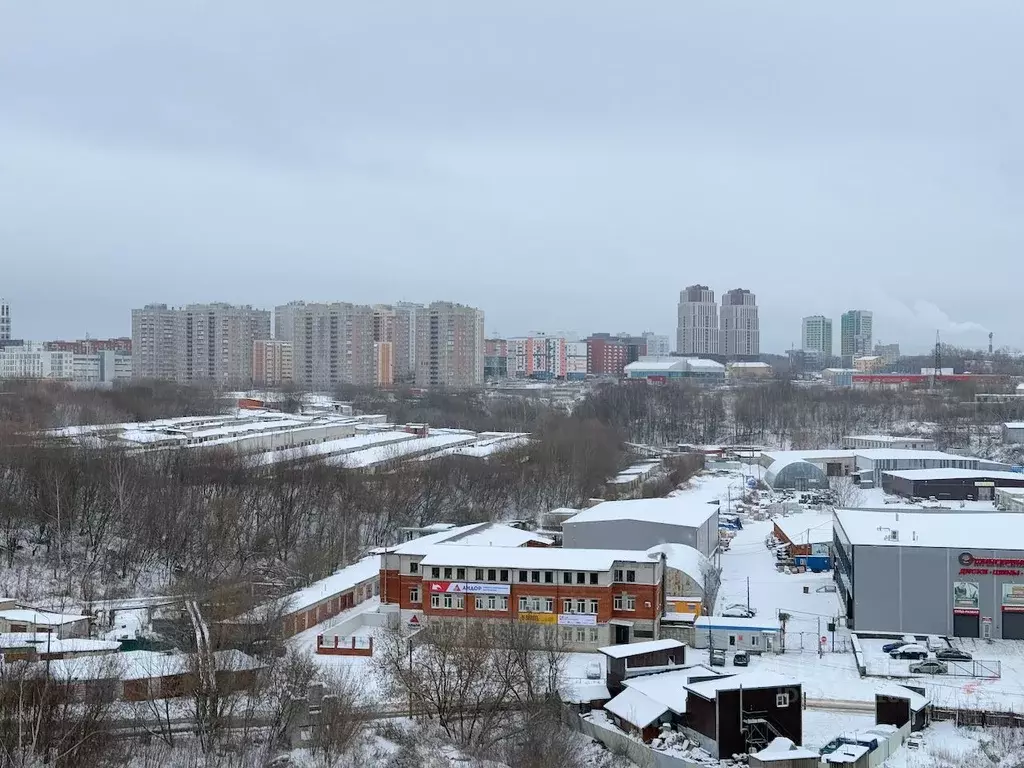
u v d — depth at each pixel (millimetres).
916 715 104750
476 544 158500
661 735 101250
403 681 106000
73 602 144000
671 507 186375
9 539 162875
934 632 136375
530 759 94875
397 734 99562
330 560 166875
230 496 187625
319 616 140750
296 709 98625
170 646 119062
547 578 133500
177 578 153875
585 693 113125
